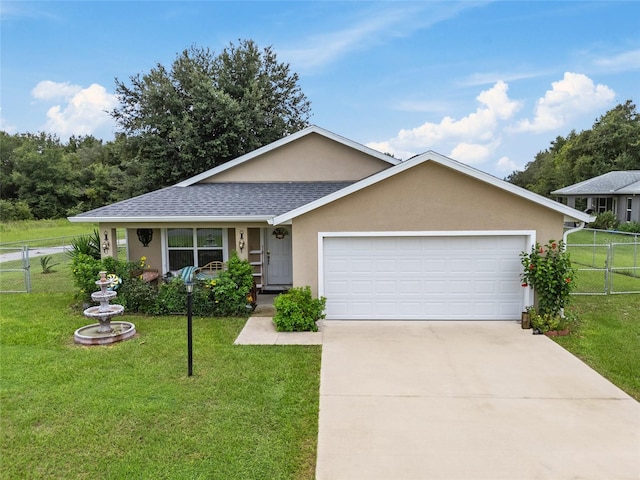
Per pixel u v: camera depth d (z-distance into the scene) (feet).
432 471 15.48
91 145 224.94
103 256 39.29
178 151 86.07
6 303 40.63
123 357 26.30
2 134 187.21
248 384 22.53
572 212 31.71
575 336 30.19
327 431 18.15
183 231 43.19
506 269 33.71
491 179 32.09
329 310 34.81
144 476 15.19
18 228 128.98
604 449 16.75
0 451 16.69
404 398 21.13
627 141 138.92
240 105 87.04
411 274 34.30
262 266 43.70
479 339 29.66
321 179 50.80
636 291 44.11
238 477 15.16
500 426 18.52
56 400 20.66
